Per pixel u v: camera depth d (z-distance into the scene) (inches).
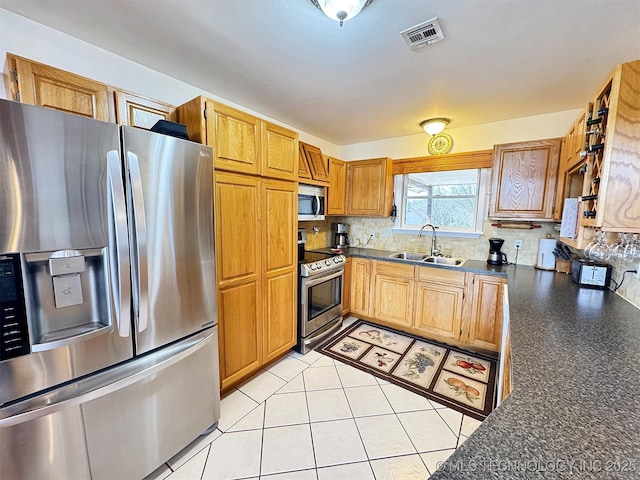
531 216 98.9
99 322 47.5
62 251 40.9
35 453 39.8
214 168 68.0
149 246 50.6
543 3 48.8
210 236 62.9
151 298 51.5
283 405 75.5
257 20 54.8
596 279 77.2
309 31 57.7
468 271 103.4
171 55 67.9
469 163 115.6
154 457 53.5
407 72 74.1
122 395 48.1
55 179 39.5
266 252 86.5
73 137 40.8
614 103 45.2
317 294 109.0
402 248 141.2
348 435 65.5
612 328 50.1
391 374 90.6
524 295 69.8
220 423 68.8
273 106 99.2
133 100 62.7
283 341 96.1
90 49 64.0
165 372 54.4
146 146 49.3
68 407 41.6
